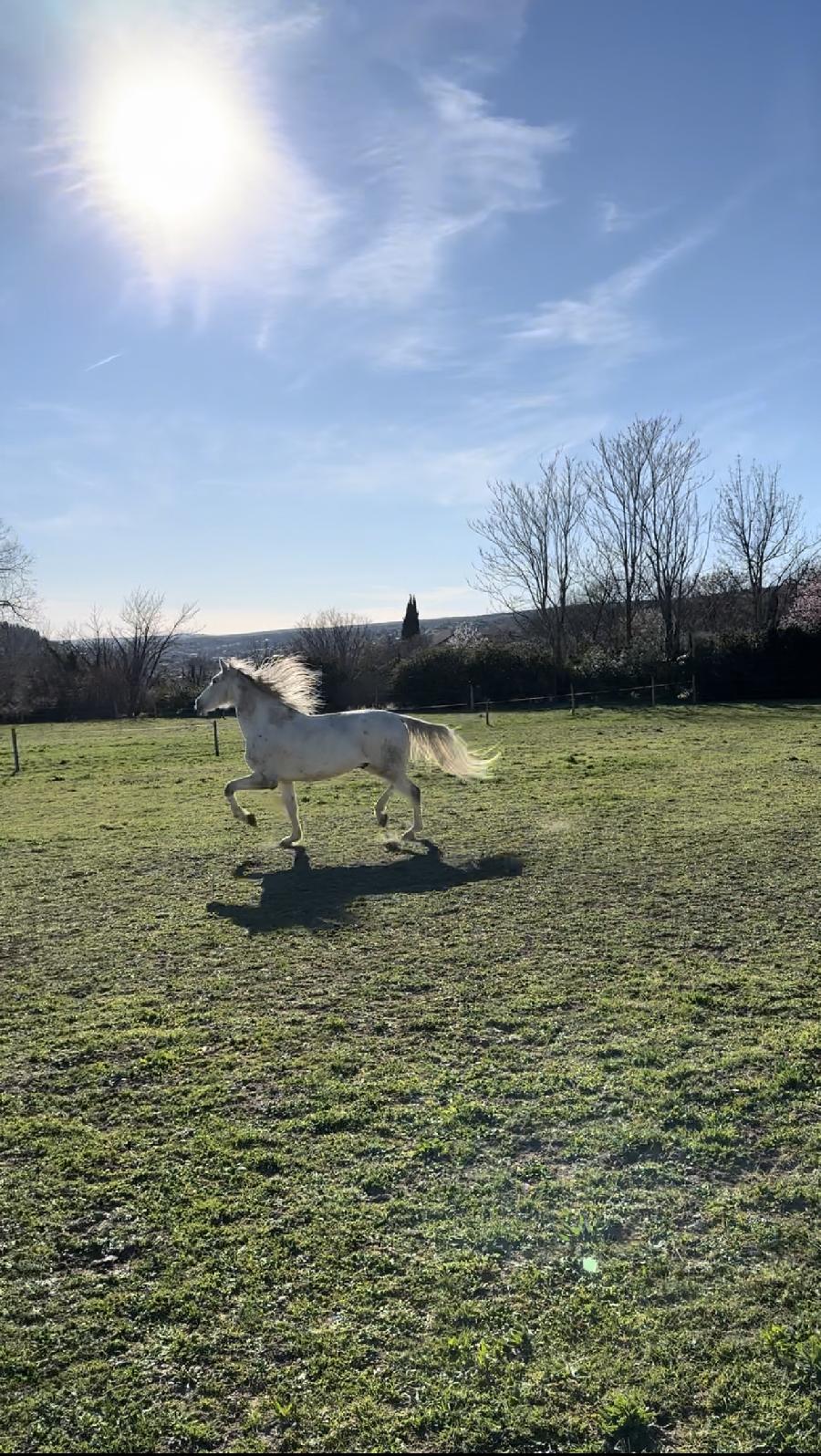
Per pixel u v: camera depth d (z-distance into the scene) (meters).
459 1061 5.44
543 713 31.16
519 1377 3.11
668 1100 4.84
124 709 44.03
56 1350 3.34
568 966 6.89
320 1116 4.85
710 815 12.05
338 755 11.15
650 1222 3.87
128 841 12.15
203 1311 3.48
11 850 11.87
